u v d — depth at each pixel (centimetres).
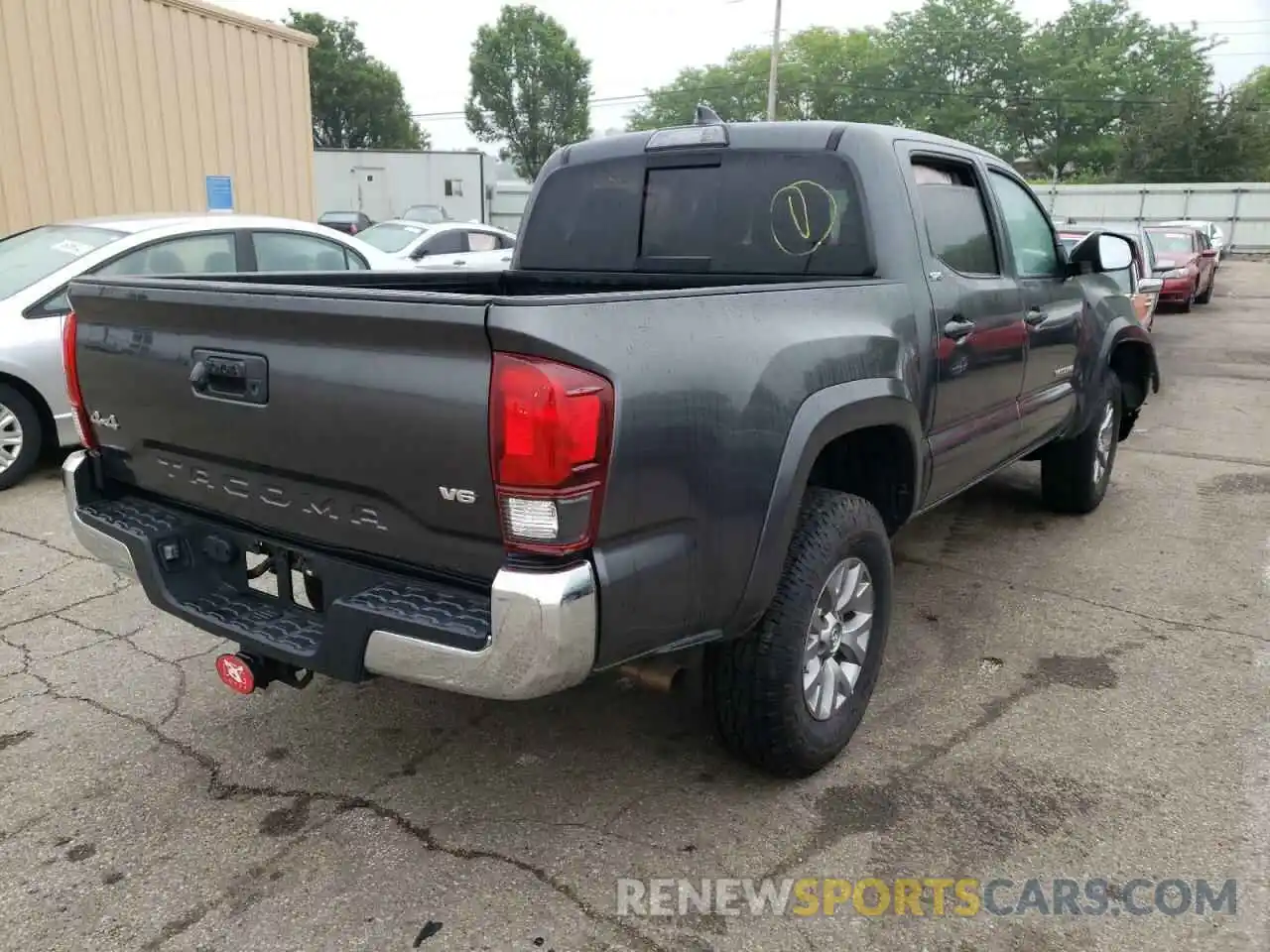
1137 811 292
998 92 6694
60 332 604
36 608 433
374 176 2991
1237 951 237
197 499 287
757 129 370
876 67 6725
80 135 984
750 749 293
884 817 289
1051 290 459
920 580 481
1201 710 352
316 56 6475
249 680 274
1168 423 873
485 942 239
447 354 218
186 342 268
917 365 338
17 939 239
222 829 283
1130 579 482
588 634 221
